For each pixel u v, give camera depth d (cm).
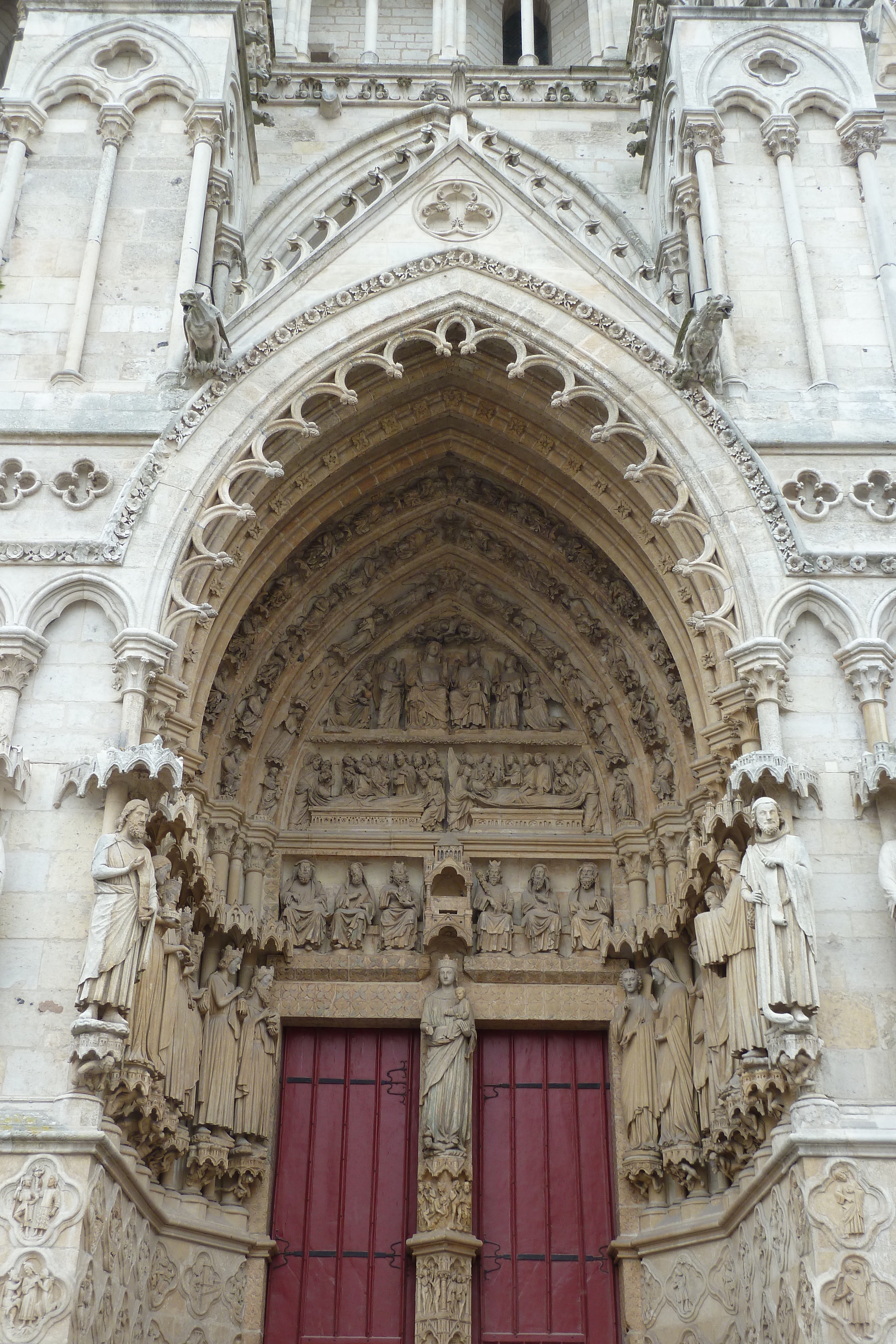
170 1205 1623
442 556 2102
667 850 1847
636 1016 1809
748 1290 1525
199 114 1920
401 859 1958
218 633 1755
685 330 1736
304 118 2373
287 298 1803
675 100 2039
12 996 1388
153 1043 1456
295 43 2495
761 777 1481
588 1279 1748
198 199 1862
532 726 2045
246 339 1766
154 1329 1542
